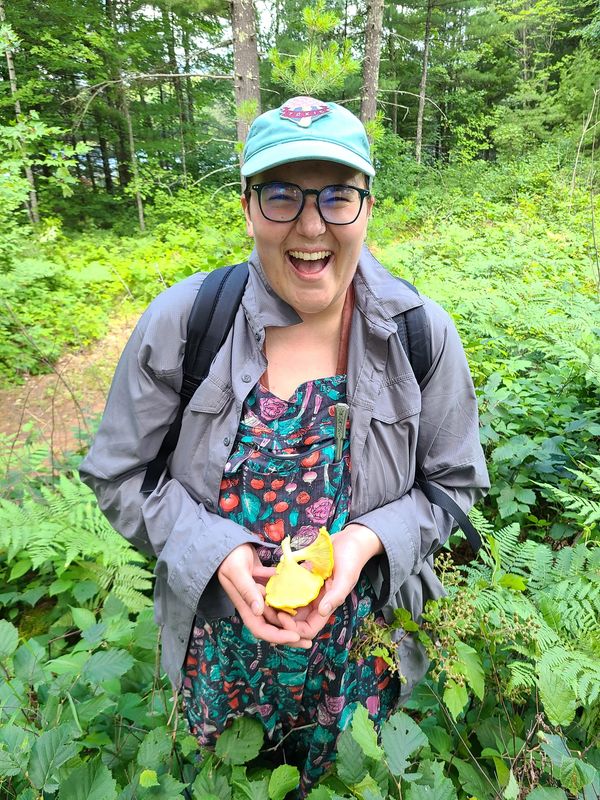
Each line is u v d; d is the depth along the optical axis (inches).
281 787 48.8
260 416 44.8
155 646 69.9
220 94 586.2
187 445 46.6
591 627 59.1
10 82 386.6
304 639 40.0
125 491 47.1
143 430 45.4
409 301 44.8
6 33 217.9
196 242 319.3
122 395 46.3
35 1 442.9
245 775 58.4
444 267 214.8
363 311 44.8
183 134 593.3
